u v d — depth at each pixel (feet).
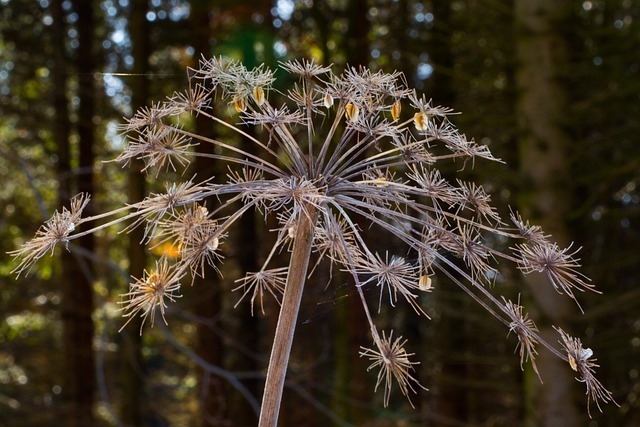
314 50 40.65
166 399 49.85
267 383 4.34
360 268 4.55
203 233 4.66
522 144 28.55
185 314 31.53
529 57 28.27
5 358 49.32
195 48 34.32
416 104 5.30
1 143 40.47
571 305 27.63
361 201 5.05
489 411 44.45
